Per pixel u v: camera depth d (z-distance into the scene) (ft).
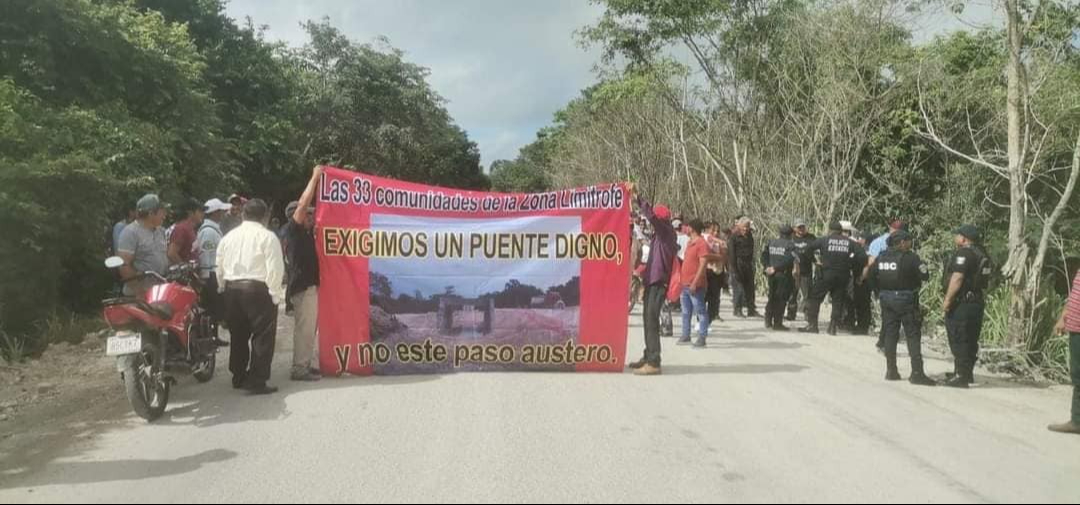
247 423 23.47
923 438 22.56
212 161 64.28
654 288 31.22
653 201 110.73
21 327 36.91
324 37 131.34
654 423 23.56
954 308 30.94
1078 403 23.71
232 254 27.14
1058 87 43.09
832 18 65.67
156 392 24.41
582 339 31.58
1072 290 24.29
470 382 29.27
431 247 31.22
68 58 53.67
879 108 65.41
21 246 36.11
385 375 30.68
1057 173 52.90
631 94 87.86
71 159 38.06
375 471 19.08
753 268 53.93
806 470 19.43
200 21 89.92
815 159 65.87
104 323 41.37
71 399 27.55
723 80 80.59
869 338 43.80
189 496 17.47
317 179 30.25
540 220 31.65
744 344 40.52
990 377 33.60
